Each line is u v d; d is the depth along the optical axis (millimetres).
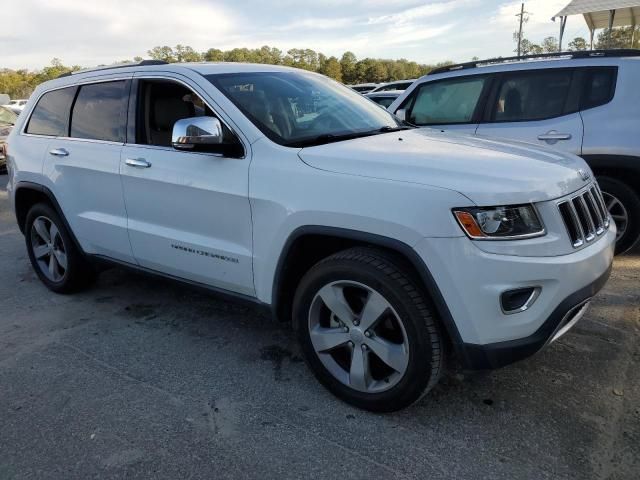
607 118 4656
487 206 2287
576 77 4848
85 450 2551
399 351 2564
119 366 3336
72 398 2990
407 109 5871
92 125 3982
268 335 3707
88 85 4078
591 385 2930
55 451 2553
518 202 2324
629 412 2680
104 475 2383
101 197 3861
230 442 2574
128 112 3717
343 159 2693
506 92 5176
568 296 2414
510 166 2549
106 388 3084
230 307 4211
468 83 5426
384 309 2549
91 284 4719
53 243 4535
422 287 2480
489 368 2412
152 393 3016
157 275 3746
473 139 3252
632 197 4660
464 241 2289
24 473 2414
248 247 3027
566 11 15055
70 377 3221
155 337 3727
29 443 2617
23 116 4680
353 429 2639
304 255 2930
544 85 4988
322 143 3025
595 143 4672
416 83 5840
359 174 2576
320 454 2471
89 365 3361
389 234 2439
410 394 2561
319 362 2871
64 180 4109
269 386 3053
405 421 2688
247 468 2396
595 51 4863
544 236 2371
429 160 2592
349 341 2732
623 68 4660
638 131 4520
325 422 2701
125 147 3660
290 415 2770
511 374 3064
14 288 4855
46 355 3514
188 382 3123
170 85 3521
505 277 2289
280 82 3607
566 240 2438
